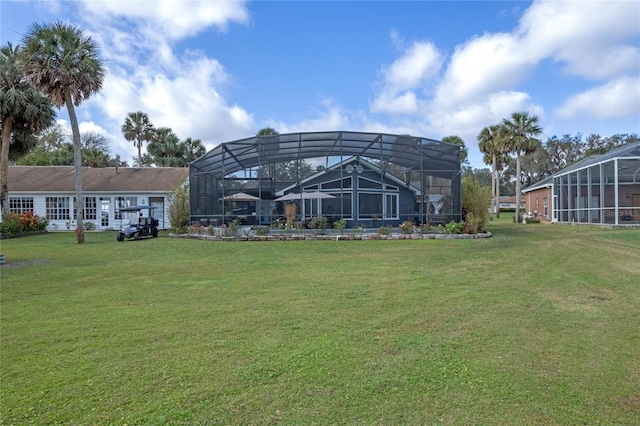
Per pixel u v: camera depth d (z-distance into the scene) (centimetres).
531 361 354
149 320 495
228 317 504
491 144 4019
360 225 1950
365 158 2045
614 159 2131
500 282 711
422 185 1853
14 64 1989
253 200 1975
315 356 371
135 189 2666
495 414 267
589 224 2373
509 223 3153
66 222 2680
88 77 1623
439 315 501
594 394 292
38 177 2850
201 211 1992
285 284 716
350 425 255
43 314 527
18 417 270
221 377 328
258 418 266
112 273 861
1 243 1666
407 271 843
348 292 641
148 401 290
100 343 413
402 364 350
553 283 698
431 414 268
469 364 348
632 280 719
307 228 1806
